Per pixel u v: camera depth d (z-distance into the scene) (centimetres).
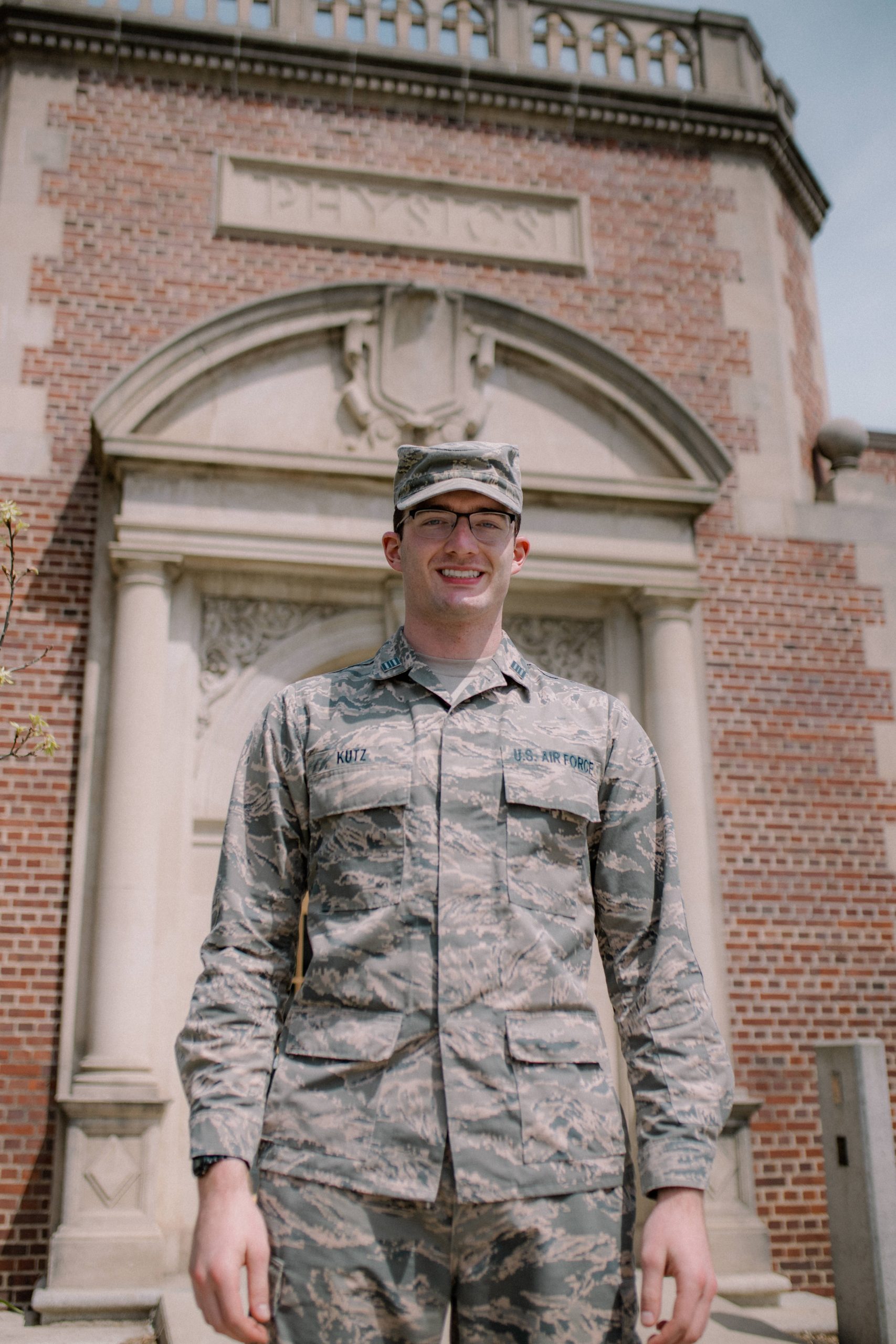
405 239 767
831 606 769
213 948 159
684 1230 141
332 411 714
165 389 678
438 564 178
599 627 737
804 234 929
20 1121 592
